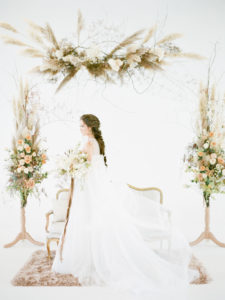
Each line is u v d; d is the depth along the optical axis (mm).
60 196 4441
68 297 2930
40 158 4605
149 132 5148
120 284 3055
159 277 3078
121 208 3604
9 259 4051
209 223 4723
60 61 5117
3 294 2996
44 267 3688
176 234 3549
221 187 4496
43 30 5141
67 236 3494
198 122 4785
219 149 4508
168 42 5129
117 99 5133
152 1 5160
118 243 3299
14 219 5172
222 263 3877
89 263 3396
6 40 5152
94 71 5121
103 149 3793
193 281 3270
